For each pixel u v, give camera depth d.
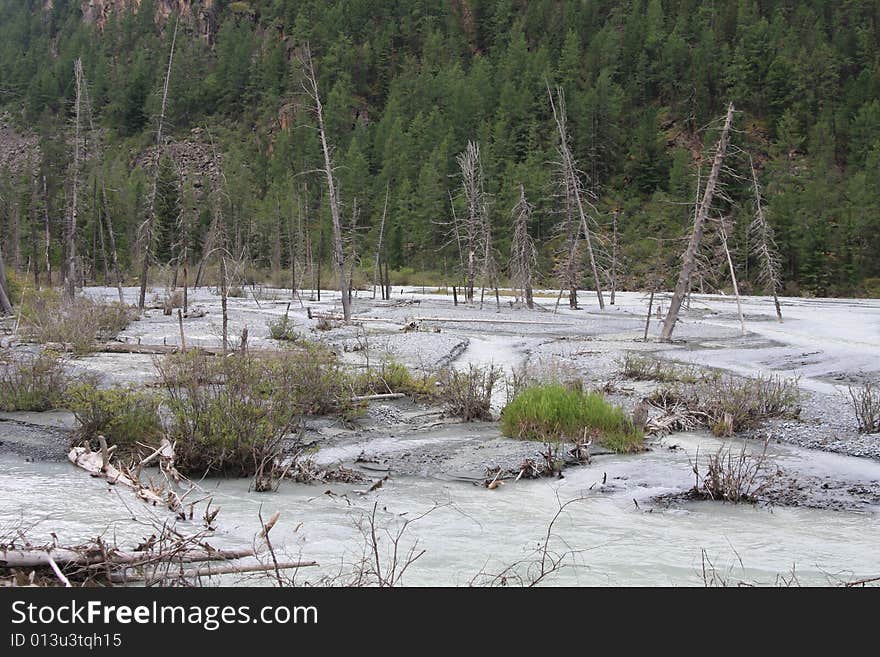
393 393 15.27
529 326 33.16
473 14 159.75
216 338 24.58
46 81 136.88
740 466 9.57
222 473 9.93
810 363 21.02
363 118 134.50
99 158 53.66
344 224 82.56
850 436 12.53
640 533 7.66
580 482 9.84
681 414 14.09
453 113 108.12
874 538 7.61
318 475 9.90
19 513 7.73
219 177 30.53
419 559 6.73
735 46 122.62
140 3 180.12
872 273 79.50
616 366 20.23
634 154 102.25
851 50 129.38
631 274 69.56
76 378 14.75
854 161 101.88
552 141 94.88
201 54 159.50
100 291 55.34
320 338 25.17
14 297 34.12
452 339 25.44
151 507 8.15
